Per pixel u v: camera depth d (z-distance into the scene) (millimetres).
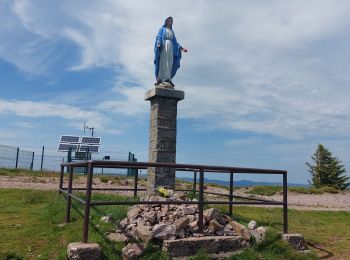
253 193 25469
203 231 7535
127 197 11938
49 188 15992
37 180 20656
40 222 8703
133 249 6539
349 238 9773
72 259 6125
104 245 6688
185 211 8062
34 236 7590
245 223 8875
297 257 7535
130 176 29922
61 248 6758
